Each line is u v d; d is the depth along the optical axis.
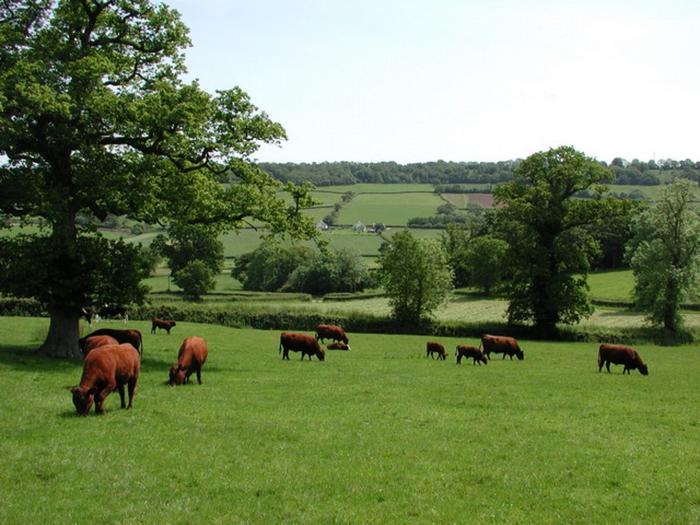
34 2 27.56
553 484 12.80
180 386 22.25
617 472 13.64
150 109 25.94
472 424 17.94
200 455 13.67
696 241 62.97
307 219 30.56
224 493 11.59
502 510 11.30
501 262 65.19
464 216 141.75
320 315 62.38
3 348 29.11
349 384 24.97
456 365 34.47
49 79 25.16
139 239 111.44
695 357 47.25
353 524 10.45
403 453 14.59
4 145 24.06
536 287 63.50
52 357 27.00
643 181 174.75
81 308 28.27
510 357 40.44
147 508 10.73
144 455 13.50
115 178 26.08
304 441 15.20
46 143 26.45
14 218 28.78
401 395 22.70
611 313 77.94
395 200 165.50
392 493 11.95
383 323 63.25
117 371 17.20
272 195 30.28
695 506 11.73
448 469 13.55
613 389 26.69
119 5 28.22
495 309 84.81
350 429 16.64
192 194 27.97
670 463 14.45
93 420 16.06
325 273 100.62
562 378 29.95
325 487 12.10
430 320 64.19
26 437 14.34
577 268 63.44
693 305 77.50
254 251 109.06
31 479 11.84
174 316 60.75
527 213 62.19
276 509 10.97
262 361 31.77
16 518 10.08
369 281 100.88
